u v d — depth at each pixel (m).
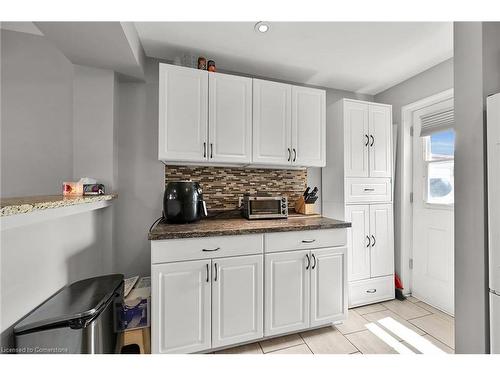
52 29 1.34
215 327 1.56
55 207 1.00
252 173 2.37
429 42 1.84
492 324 1.10
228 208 2.27
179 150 1.79
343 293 1.91
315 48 1.92
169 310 1.48
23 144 1.78
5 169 1.75
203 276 1.55
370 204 2.37
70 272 1.49
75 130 1.78
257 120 2.01
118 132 2.00
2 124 1.75
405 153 2.52
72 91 1.85
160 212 2.08
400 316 2.12
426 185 2.40
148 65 2.06
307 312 1.79
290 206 2.50
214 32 1.71
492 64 1.21
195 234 1.52
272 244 1.72
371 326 1.96
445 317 2.10
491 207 1.10
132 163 2.03
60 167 1.83
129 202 2.02
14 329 1.00
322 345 1.71
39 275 1.20
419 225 2.45
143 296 1.55
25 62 1.79
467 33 1.27
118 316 1.45
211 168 2.23
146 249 2.05
